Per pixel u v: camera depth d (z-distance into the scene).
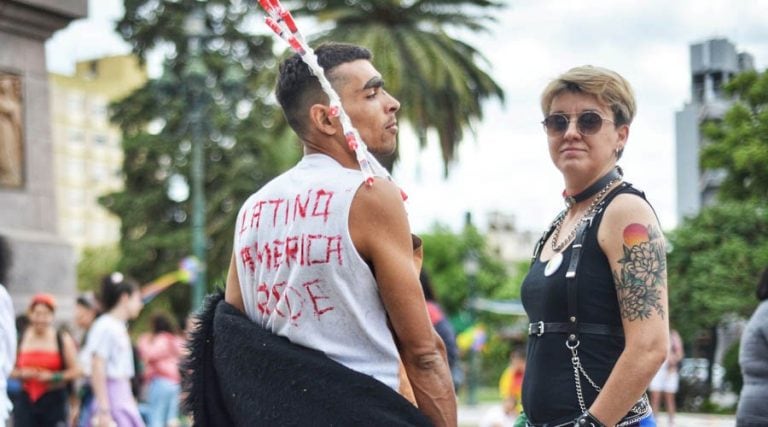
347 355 3.01
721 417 19.61
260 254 3.13
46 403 8.95
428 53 28.95
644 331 3.39
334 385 2.95
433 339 3.05
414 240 3.19
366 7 30.23
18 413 8.91
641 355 3.37
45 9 12.88
